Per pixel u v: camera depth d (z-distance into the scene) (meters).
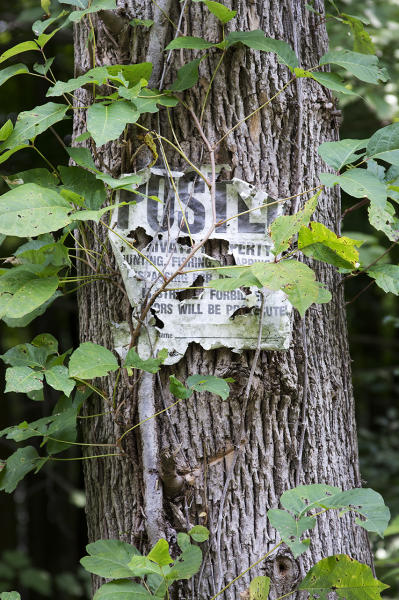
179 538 1.74
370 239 4.02
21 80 4.46
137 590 1.65
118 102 1.75
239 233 1.89
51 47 4.15
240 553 1.84
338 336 2.09
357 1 4.41
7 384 1.63
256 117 1.93
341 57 1.94
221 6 1.77
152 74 1.90
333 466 2.01
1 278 1.76
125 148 1.89
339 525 2.01
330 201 2.09
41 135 3.72
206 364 1.86
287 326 1.87
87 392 2.00
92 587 2.13
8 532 5.41
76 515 5.54
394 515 4.97
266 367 1.90
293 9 2.02
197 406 1.86
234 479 1.86
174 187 1.80
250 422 1.89
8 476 2.03
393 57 4.53
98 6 1.78
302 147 2.00
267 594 1.70
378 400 6.93
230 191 1.89
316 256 1.68
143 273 1.85
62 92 1.67
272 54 1.94
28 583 4.69
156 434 1.83
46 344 2.06
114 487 1.95
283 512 1.65
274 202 1.76
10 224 1.55
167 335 1.84
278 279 1.52
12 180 1.92
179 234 1.86
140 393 1.83
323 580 1.70
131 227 1.86
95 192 1.84
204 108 1.90
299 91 1.96
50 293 1.75
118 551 1.76
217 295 1.86
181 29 1.91
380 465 5.68
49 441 2.05
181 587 1.82
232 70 1.91
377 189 1.68
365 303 6.64
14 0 4.29
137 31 1.93
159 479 1.82
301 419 1.94
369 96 4.27
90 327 2.04
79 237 2.13
